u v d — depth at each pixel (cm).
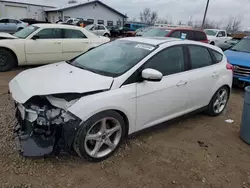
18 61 743
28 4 3969
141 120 326
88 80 286
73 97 263
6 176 256
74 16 3784
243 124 373
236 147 358
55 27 794
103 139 290
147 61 325
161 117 356
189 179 278
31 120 266
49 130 265
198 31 1079
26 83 288
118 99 286
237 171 300
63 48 802
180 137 372
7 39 727
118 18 4200
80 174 269
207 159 320
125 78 300
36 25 800
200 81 397
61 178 261
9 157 283
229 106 545
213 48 446
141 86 311
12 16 3859
